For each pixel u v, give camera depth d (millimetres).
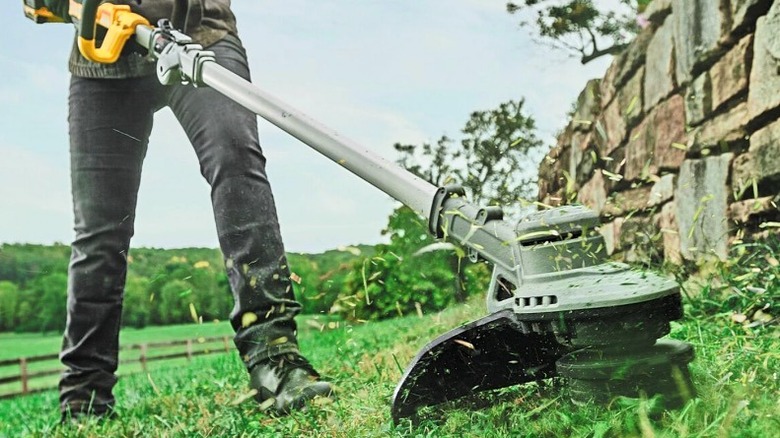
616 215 4832
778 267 2518
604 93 5125
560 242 1430
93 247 2691
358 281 7281
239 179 2512
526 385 1790
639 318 1306
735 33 3049
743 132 3018
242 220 2488
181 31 2623
